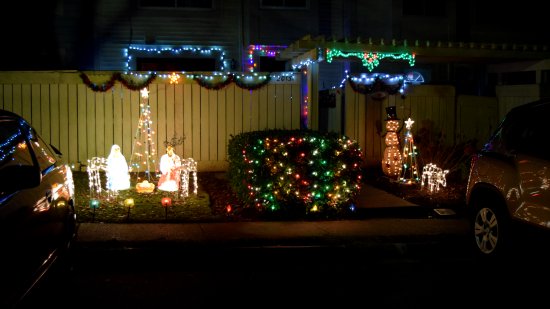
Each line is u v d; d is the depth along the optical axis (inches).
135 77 514.6
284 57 563.8
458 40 728.3
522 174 265.3
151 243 303.9
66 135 514.0
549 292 244.5
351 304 228.2
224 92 531.5
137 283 256.4
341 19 685.3
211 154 534.0
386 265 292.0
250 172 373.1
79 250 290.0
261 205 369.7
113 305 225.3
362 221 365.1
